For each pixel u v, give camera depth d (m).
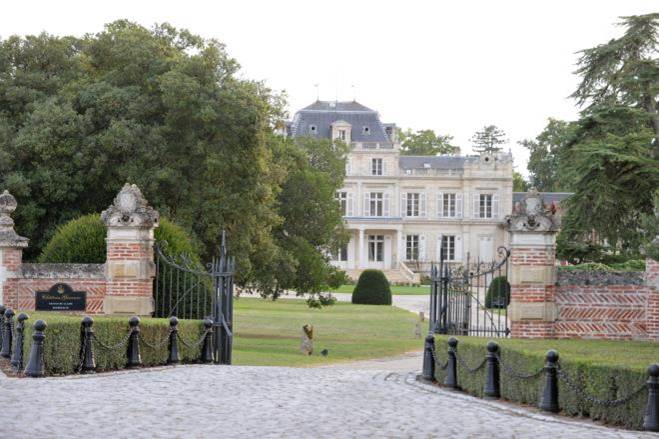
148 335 18.22
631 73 31.33
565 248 31.28
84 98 34.16
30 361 15.34
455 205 108.31
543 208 20.27
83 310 21.02
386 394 14.54
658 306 20.09
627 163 27.72
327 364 26.25
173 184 33.56
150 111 34.34
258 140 35.19
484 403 14.00
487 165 107.81
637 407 11.34
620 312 20.22
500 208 107.75
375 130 109.44
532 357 13.74
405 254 107.94
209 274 21.20
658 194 17.34
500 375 14.89
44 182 32.22
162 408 11.97
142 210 20.86
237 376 16.55
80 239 22.81
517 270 20.22
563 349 14.85
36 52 36.38
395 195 107.81
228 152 34.34
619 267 29.45
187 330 19.80
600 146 27.45
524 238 20.20
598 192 27.45
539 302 20.17
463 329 21.06
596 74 32.62
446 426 11.10
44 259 23.06
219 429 10.45
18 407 11.52
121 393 13.41
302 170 48.12
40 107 33.38
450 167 109.00
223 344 21.11
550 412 12.98
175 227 23.78
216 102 33.91
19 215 32.38
